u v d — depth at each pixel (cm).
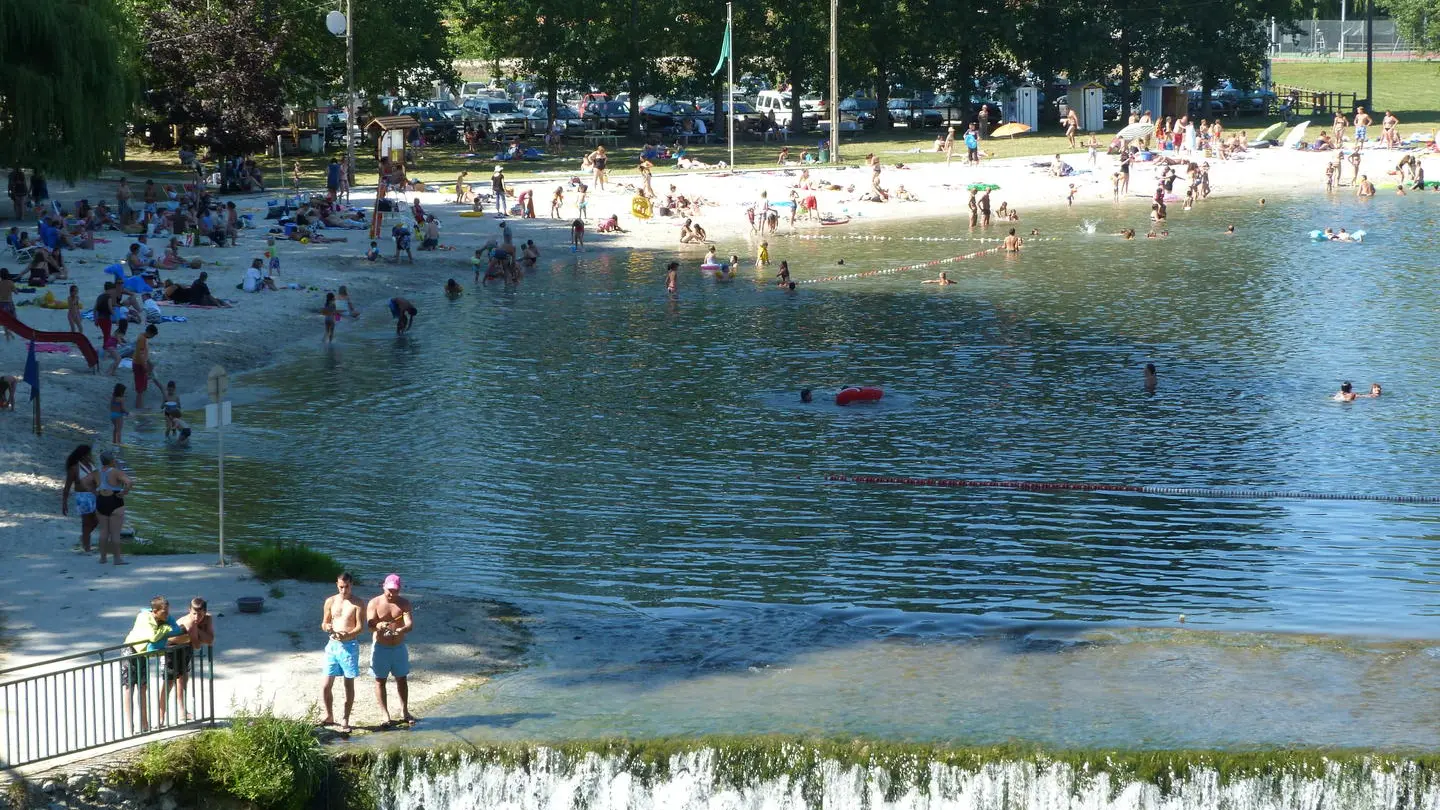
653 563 2717
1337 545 2822
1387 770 1822
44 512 2850
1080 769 1842
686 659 2205
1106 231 7419
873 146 10238
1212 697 2036
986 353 4666
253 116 7844
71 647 2133
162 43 7738
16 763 1786
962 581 2608
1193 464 3416
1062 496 3175
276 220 7075
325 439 3678
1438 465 3369
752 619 2395
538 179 8550
